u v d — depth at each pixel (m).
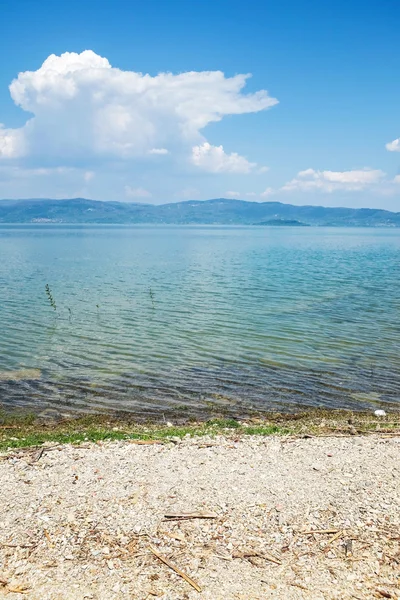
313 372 22.02
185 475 12.05
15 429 15.81
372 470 12.38
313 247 130.12
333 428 15.76
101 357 24.11
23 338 27.58
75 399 18.69
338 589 8.27
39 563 8.82
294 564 8.84
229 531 9.75
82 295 42.81
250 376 21.44
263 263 77.50
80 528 9.80
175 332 29.20
